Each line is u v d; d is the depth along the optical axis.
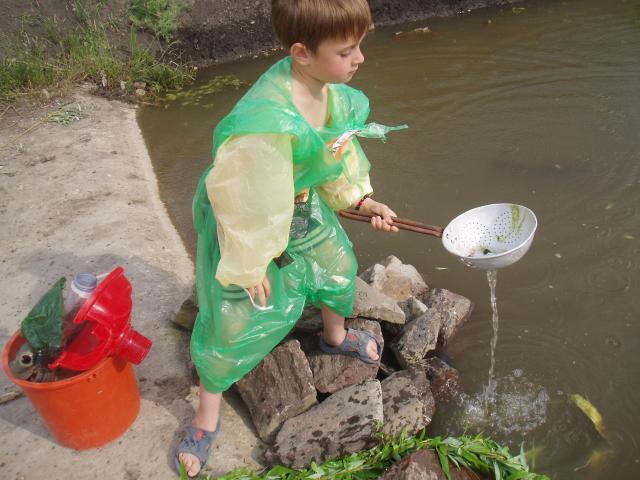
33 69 5.95
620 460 2.57
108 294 2.33
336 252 2.54
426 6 7.23
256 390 2.68
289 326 2.46
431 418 2.77
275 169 2.06
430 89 5.64
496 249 2.54
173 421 2.67
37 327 2.25
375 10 7.16
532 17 6.89
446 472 2.33
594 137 4.76
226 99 5.95
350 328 2.89
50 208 4.22
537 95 5.37
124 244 3.81
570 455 2.61
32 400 2.41
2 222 4.10
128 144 5.16
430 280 3.58
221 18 6.71
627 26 6.40
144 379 2.87
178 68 6.48
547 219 3.97
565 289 3.42
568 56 5.94
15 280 3.56
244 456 2.54
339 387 2.76
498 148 4.74
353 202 2.62
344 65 2.14
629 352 3.03
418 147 4.84
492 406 2.82
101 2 6.51
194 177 4.70
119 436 2.61
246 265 2.12
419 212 4.14
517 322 3.24
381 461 2.44
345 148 2.48
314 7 2.01
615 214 3.96
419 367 2.96
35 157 4.89
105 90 6.03
